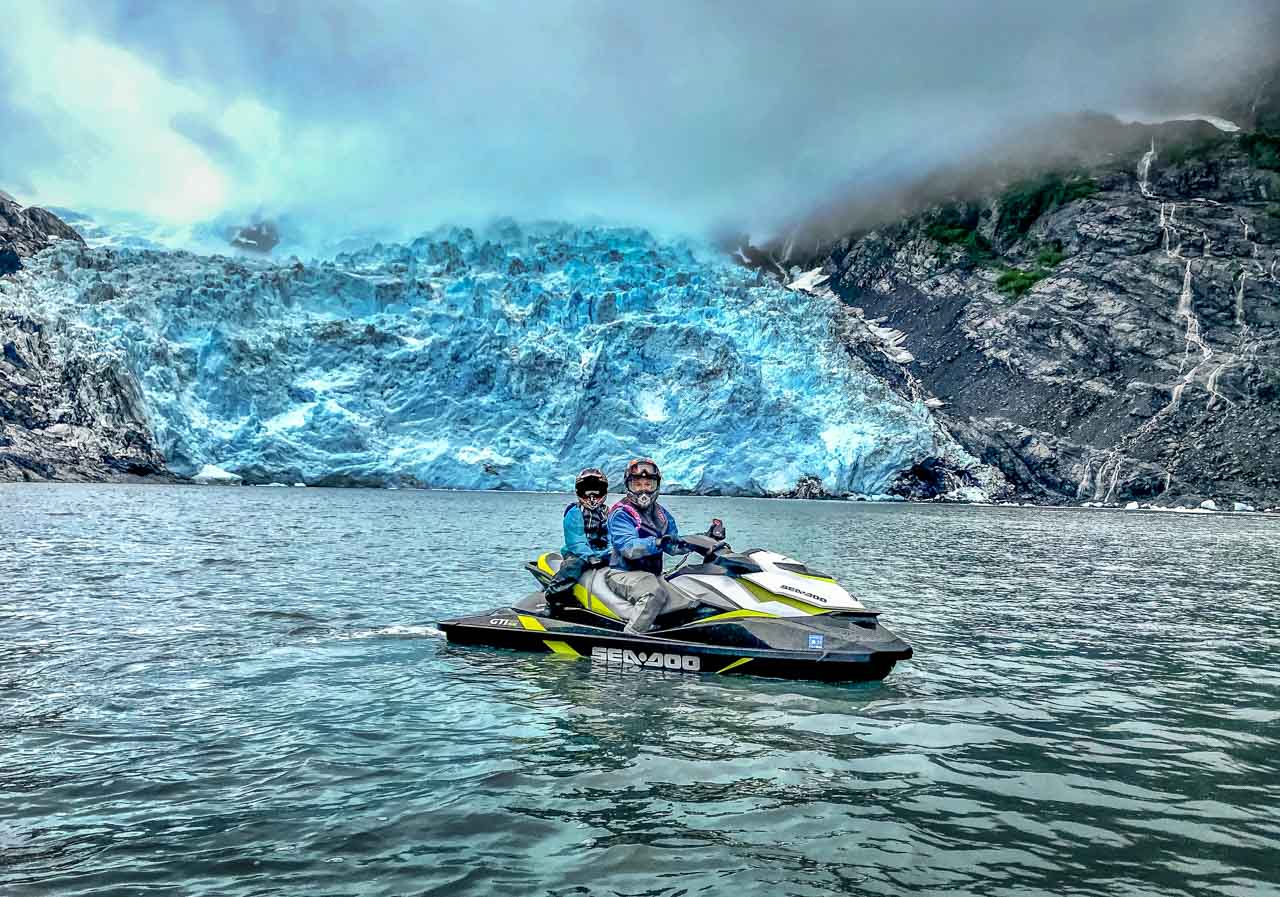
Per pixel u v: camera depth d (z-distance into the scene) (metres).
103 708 5.36
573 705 5.61
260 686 6.00
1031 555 20.83
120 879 2.99
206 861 3.15
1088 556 21.12
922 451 76.69
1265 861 3.28
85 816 3.59
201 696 5.70
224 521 25.77
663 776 4.20
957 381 111.25
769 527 31.62
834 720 5.34
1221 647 8.27
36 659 6.76
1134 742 4.96
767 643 6.61
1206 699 6.07
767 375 78.00
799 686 6.28
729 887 2.98
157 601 9.86
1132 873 3.16
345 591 11.07
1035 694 6.18
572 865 3.15
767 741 4.85
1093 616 10.38
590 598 7.51
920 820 3.68
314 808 3.70
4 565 13.20
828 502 71.81
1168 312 107.50
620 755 4.54
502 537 21.78
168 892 2.89
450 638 7.61
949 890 2.99
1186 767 4.50
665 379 76.56
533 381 73.88
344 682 6.16
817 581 7.15
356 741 4.72
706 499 69.62
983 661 7.42
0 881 2.96
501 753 4.54
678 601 7.09
